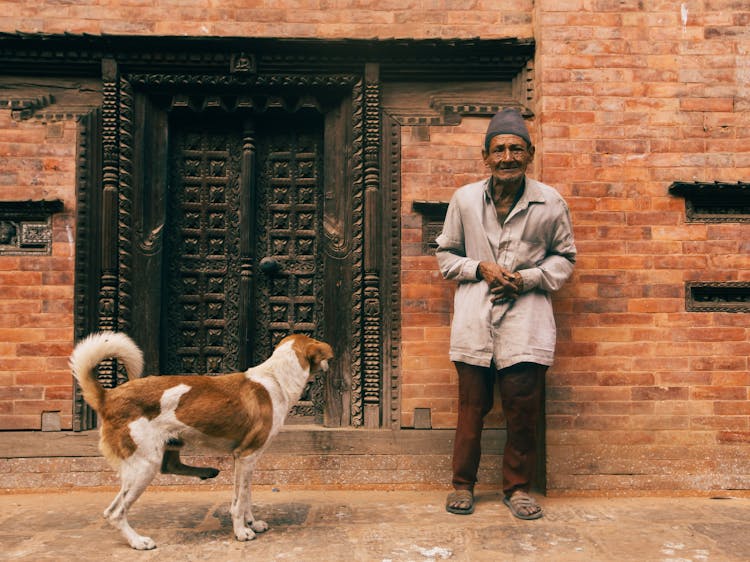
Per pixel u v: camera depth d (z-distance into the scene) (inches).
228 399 127.3
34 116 174.4
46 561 118.3
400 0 180.4
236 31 177.5
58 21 174.9
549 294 156.7
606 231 170.7
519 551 123.7
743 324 170.6
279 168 187.0
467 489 152.4
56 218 172.7
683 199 171.9
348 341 177.9
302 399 182.7
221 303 183.5
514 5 181.2
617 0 174.1
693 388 168.9
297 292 184.9
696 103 173.5
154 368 174.2
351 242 178.9
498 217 155.4
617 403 167.9
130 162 175.3
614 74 173.0
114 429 122.9
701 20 174.6
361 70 179.9
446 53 178.4
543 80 172.4
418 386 174.9
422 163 179.6
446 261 157.8
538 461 171.9
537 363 148.7
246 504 132.0
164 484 169.9
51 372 169.3
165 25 176.4
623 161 171.8
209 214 185.2
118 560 118.8
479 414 152.8
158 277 175.8
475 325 150.5
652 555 121.7
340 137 181.9
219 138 186.7
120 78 175.8
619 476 166.7
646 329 169.6
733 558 120.3
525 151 151.0
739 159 172.7
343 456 172.4
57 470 167.8
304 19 178.9
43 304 170.6
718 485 167.0
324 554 121.9
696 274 170.9
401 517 145.7
